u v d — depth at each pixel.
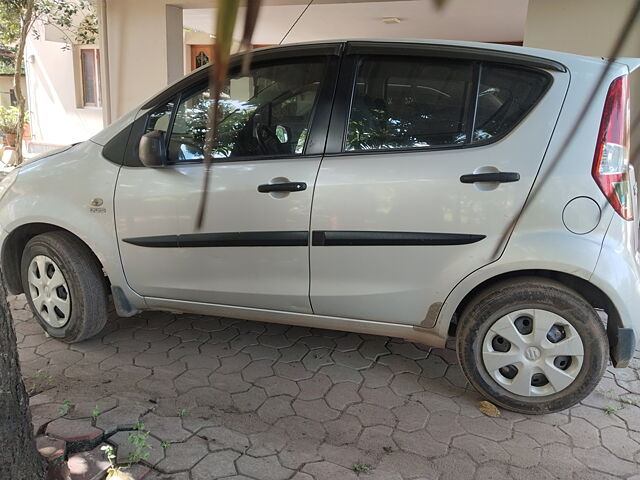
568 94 2.53
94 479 2.23
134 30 6.56
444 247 2.67
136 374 3.17
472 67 2.68
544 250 2.52
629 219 2.55
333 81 2.86
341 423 2.73
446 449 2.54
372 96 2.81
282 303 3.02
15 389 1.92
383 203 2.70
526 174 2.53
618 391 3.08
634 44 2.72
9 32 10.79
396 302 2.83
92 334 3.48
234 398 2.94
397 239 2.71
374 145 2.78
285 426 2.69
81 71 12.57
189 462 2.38
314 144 2.85
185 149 3.09
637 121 1.41
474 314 2.75
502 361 2.76
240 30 0.59
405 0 5.67
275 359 3.40
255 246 2.95
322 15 7.81
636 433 2.69
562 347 2.67
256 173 2.89
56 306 3.46
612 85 2.49
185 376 3.16
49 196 3.35
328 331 3.84
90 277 3.38
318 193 2.79
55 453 2.25
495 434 2.66
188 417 2.73
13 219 3.47
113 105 6.91
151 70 6.57
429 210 2.65
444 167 2.63
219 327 3.89
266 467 2.37
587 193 2.48
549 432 2.69
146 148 2.95
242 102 3.00
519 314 2.70
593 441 2.62
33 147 13.17
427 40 2.80
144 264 3.21
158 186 3.08
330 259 2.85
